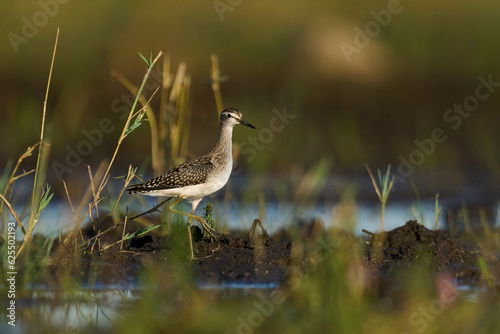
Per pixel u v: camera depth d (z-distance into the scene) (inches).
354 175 1013.2
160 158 789.2
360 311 446.3
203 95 1194.0
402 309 470.0
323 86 1218.0
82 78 1195.3
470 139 1110.4
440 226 772.6
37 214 565.9
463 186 946.7
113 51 1227.9
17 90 1171.9
